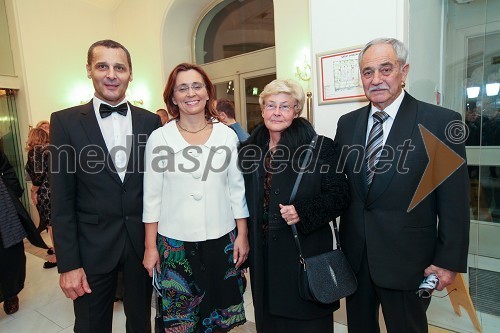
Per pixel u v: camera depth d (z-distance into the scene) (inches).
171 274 56.6
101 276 59.1
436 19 85.0
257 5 189.8
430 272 50.9
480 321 80.4
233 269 59.4
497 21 82.5
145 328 64.3
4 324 95.6
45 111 203.6
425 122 50.6
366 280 56.3
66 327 93.4
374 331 58.7
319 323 56.6
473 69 86.5
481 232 88.7
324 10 80.7
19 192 102.3
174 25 210.2
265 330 60.0
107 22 234.1
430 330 80.1
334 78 81.0
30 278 128.2
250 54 191.3
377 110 55.3
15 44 192.5
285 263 55.6
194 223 55.5
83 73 220.8
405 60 51.8
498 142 85.7
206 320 57.3
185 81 56.1
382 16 72.7
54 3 205.5
